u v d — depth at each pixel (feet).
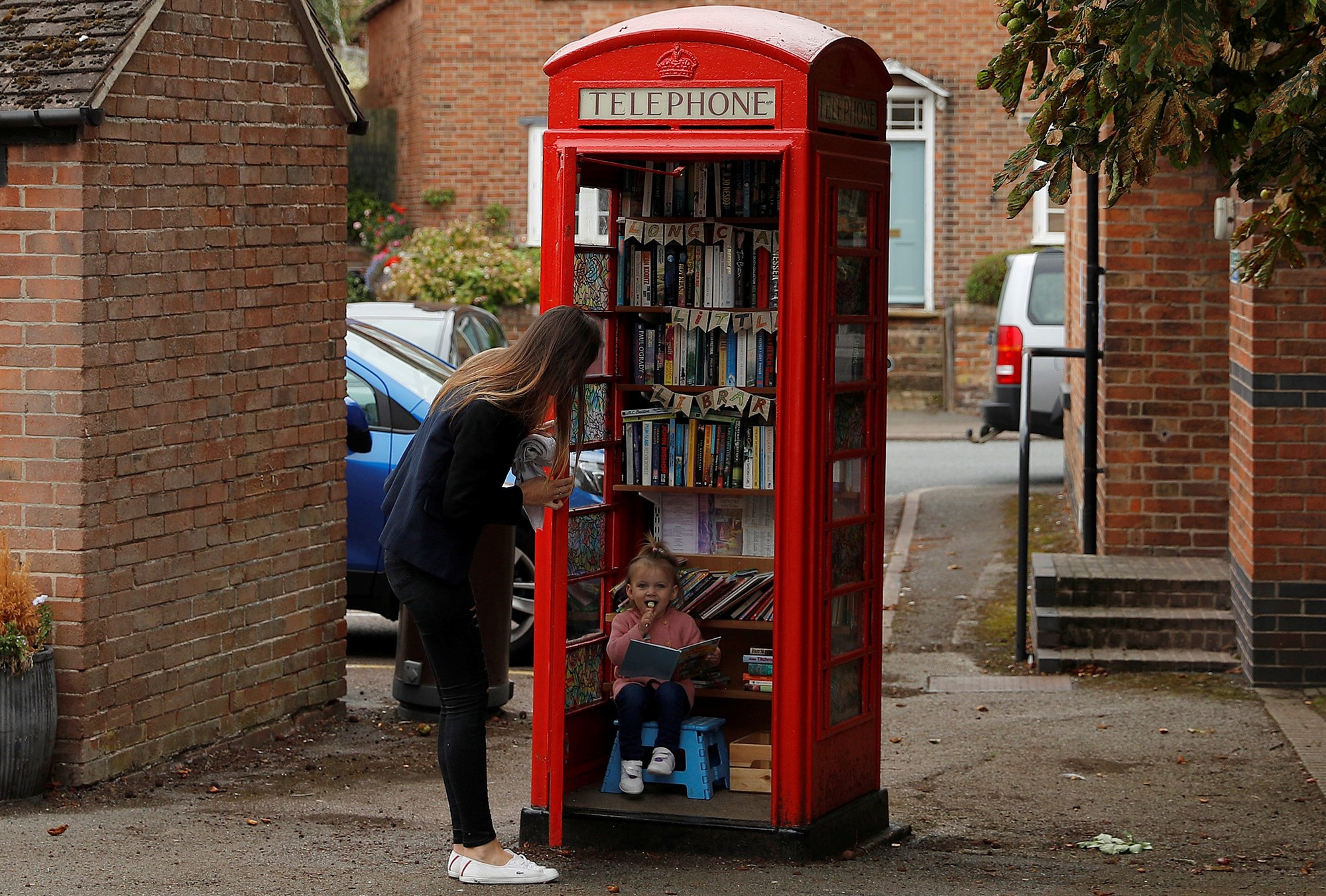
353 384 34.78
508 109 80.43
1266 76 20.70
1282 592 31.32
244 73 25.16
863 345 21.08
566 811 20.39
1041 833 22.67
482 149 80.69
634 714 20.74
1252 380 31.07
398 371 35.24
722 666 22.30
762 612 21.29
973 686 32.35
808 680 19.81
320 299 27.32
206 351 24.49
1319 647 31.30
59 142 21.71
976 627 36.94
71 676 22.33
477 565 28.66
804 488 19.56
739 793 21.21
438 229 78.95
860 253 20.63
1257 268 24.80
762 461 20.80
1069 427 49.67
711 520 21.76
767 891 18.51
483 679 18.78
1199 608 34.24
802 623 19.72
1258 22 18.74
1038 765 26.55
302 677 27.40
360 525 34.09
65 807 21.89
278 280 26.16
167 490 23.77
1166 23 16.96
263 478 26.02
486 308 74.90
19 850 19.60
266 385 25.96
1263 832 22.68
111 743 22.93
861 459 21.22
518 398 17.62
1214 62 18.40
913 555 43.93
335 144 27.53
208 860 19.44
